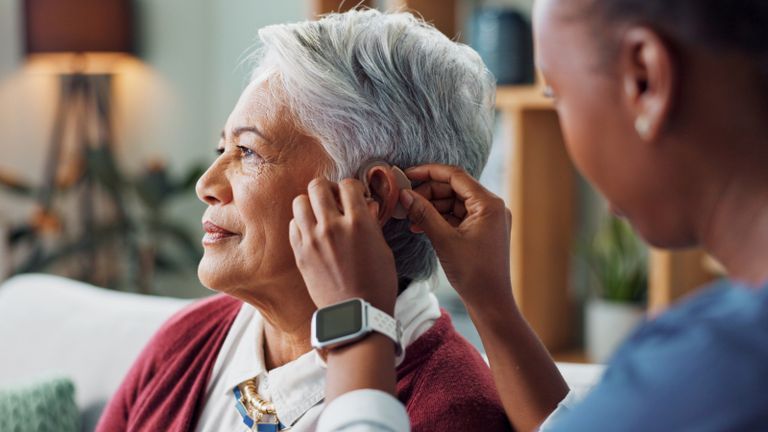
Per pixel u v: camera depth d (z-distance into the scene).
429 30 1.25
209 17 4.36
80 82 4.25
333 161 1.16
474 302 1.11
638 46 0.67
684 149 0.67
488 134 1.29
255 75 1.23
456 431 1.12
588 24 0.69
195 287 4.45
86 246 4.15
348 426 0.87
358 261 0.97
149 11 4.41
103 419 1.44
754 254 0.65
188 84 4.40
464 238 1.10
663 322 0.64
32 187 4.10
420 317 1.22
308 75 1.16
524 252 2.89
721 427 0.58
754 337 0.59
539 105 2.73
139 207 4.44
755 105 0.64
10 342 2.08
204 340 1.38
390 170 1.13
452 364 1.18
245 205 1.17
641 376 0.62
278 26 1.20
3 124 4.14
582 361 2.93
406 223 1.20
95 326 1.98
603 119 0.70
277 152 1.17
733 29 0.63
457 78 1.22
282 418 1.20
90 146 4.22
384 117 1.17
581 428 0.64
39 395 1.82
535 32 0.75
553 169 2.96
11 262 4.09
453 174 1.13
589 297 3.07
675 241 0.71
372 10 1.26
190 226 4.48
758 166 0.65
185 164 4.43
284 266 1.17
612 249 2.85
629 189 0.70
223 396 1.29
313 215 1.00
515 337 1.11
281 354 1.28
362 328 0.93
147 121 4.43
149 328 1.91
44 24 3.93
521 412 1.10
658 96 0.66
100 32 3.99
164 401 1.34
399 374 1.18
